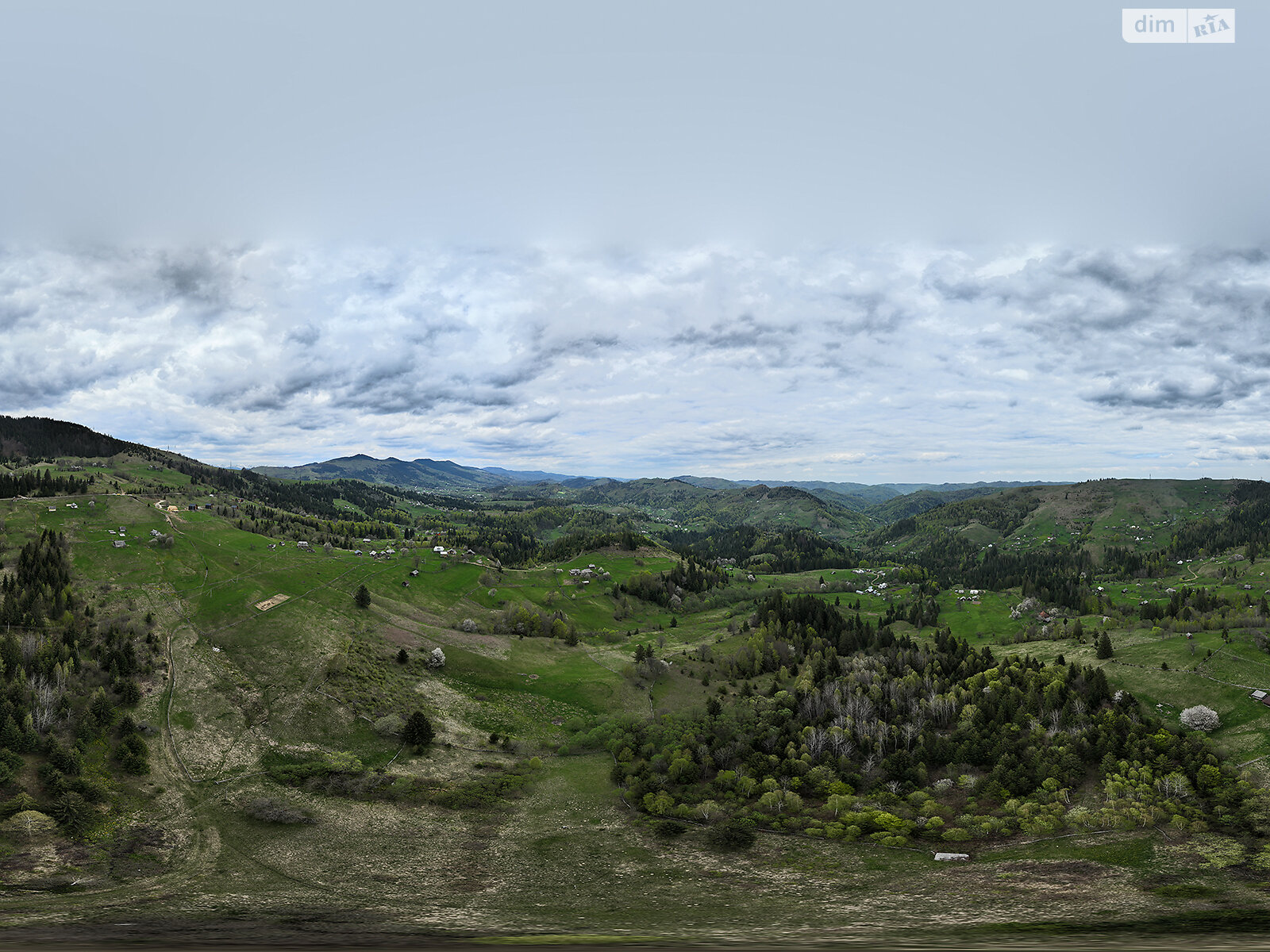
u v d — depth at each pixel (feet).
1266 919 208.95
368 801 345.72
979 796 345.51
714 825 329.11
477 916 228.02
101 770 341.00
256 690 451.53
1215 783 318.24
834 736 401.08
